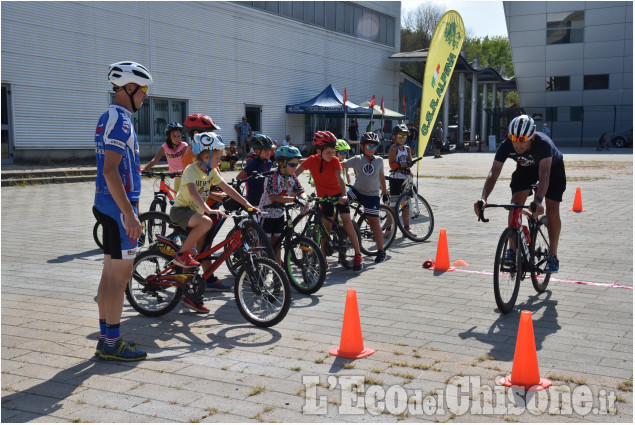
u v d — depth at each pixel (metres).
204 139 5.31
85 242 8.87
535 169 5.96
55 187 17.17
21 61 20.09
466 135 55.91
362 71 38.28
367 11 38.69
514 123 5.39
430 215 9.23
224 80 28.47
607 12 42.09
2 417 3.46
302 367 4.20
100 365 4.25
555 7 43.34
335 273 7.02
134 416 3.48
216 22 27.83
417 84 45.72
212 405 3.61
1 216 11.56
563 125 46.06
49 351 4.52
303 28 33.09
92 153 22.80
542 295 6.02
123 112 4.26
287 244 6.26
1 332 4.94
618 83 43.25
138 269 5.59
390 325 5.09
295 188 6.53
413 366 4.20
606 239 8.95
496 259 5.21
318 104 31.19
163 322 5.25
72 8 21.66
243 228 5.38
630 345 4.60
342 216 6.99
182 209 5.36
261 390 3.81
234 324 5.18
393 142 9.19
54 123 21.36
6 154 20.03
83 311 5.50
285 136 32.44
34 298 5.92
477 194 15.69
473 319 5.25
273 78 31.34
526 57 45.22
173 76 25.86
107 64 23.09
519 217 5.62
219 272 7.11
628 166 25.34
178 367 4.21
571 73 44.47
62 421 3.42
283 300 5.02
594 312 5.45
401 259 7.77
